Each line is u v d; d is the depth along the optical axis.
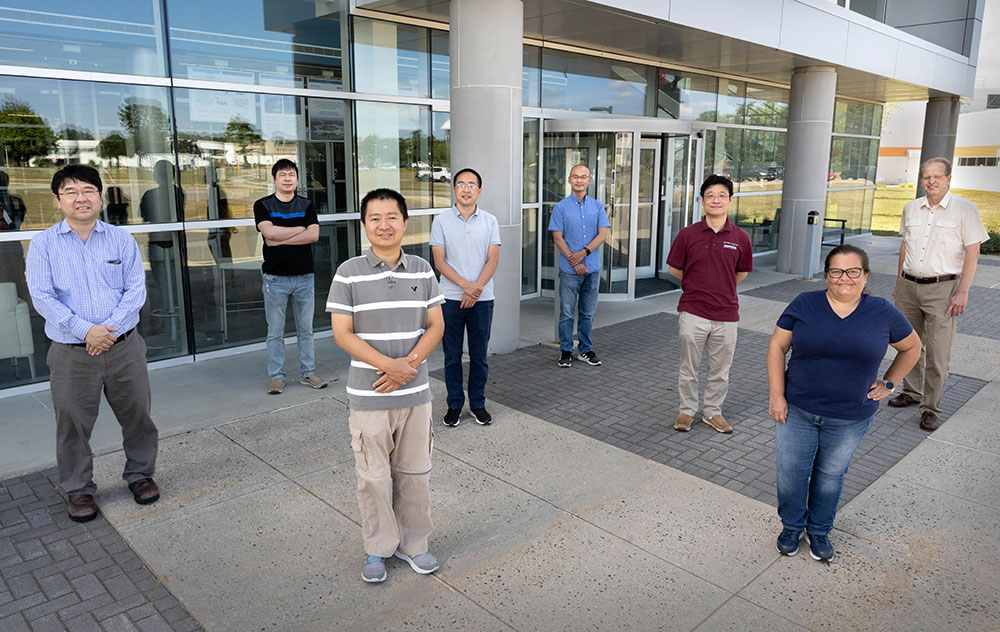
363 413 3.13
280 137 7.26
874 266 13.66
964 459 4.81
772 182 15.38
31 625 2.97
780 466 3.47
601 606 3.14
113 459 4.61
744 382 6.48
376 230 3.03
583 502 4.11
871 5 16.19
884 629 3.00
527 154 9.89
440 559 3.50
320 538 3.68
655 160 10.85
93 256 3.74
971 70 15.59
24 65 5.70
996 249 16.19
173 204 6.66
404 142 8.25
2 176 5.73
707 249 4.93
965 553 3.62
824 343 3.19
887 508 4.09
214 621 3.01
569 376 6.57
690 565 3.47
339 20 7.47
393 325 3.11
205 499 4.08
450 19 6.79
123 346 3.82
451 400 5.24
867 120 18.17
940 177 5.20
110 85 6.14
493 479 4.39
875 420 5.55
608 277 10.10
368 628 2.97
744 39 9.13
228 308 7.19
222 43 6.72
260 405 5.63
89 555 3.51
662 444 4.98
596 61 10.53
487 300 5.16
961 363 7.18
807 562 3.52
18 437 4.97
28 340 6.04
